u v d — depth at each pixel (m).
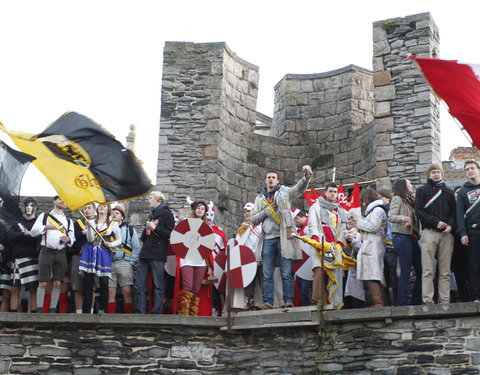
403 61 18.08
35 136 13.41
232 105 19.31
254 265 12.66
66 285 13.48
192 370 12.31
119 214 13.73
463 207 12.12
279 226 12.83
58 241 13.05
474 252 11.98
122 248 13.59
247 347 12.40
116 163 13.37
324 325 11.99
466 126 11.85
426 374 11.43
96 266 12.94
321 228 12.52
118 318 12.30
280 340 12.28
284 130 20.09
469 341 11.32
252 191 19.30
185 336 12.42
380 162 17.86
